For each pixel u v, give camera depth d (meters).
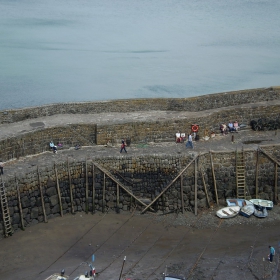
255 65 143.88
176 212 71.56
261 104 85.00
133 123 77.19
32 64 145.62
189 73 135.62
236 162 73.94
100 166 71.88
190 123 78.69
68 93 120.81
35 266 60.06
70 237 65.94
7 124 77.19
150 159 72.50
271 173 75.38
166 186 71.56
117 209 71.69
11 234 65.81
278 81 128.75
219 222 69.19
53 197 69.81
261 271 58.81
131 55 155.75
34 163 70.56
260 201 73.06
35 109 79.81
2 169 67.12
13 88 124.31
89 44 170.00
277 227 68.19
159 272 58.62
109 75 134.38
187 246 64.00
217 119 81.38
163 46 167.25
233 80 129.50
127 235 66.56
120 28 197.38
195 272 58.59
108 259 61.44
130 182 72.69
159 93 119.31
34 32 188.75
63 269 58.75
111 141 77.19
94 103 82.50
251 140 79.12
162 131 78.12
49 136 75.06
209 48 164.75
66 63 146.62
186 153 73.38
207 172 73.56
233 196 74.56
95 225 68.69
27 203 67.62
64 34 185.88
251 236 66.19
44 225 68.31
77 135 76.50
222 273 58.44
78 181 71.44
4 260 61.16
